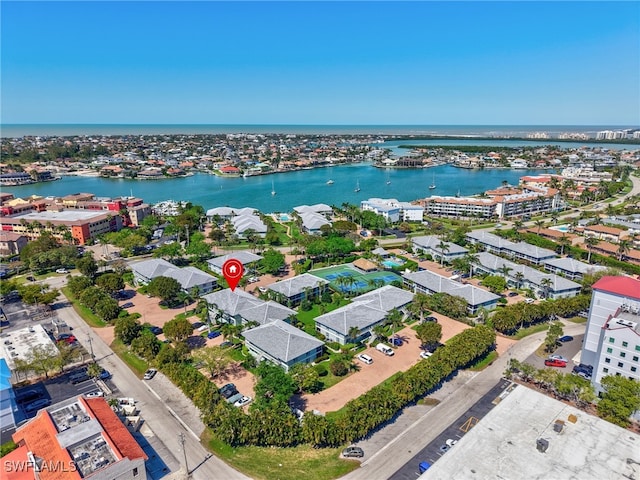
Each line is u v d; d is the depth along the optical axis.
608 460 83.75
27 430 87.88
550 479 79.00
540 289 175.88
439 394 110.88
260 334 128.50
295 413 101.38
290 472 85.25
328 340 141.38
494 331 138.38
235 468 86.31
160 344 127.56
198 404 99.50
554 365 124.12
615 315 112.88
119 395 110.62
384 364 125.62
